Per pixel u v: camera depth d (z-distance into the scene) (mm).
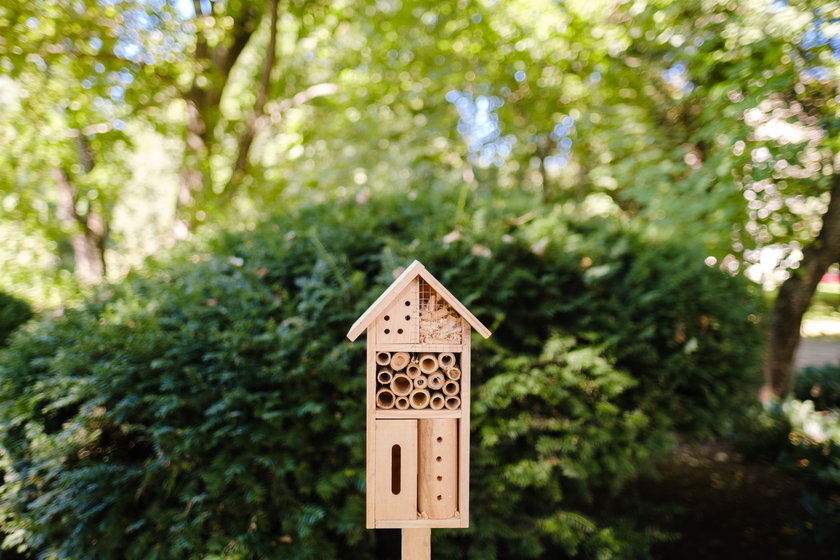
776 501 4258
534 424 3027
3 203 6328
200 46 6289
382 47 7184
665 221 4461
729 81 4012
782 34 3662
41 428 2783
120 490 2674
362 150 7297
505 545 3225
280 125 7859
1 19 4746
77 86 5418
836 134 3689
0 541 3213
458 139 7324
